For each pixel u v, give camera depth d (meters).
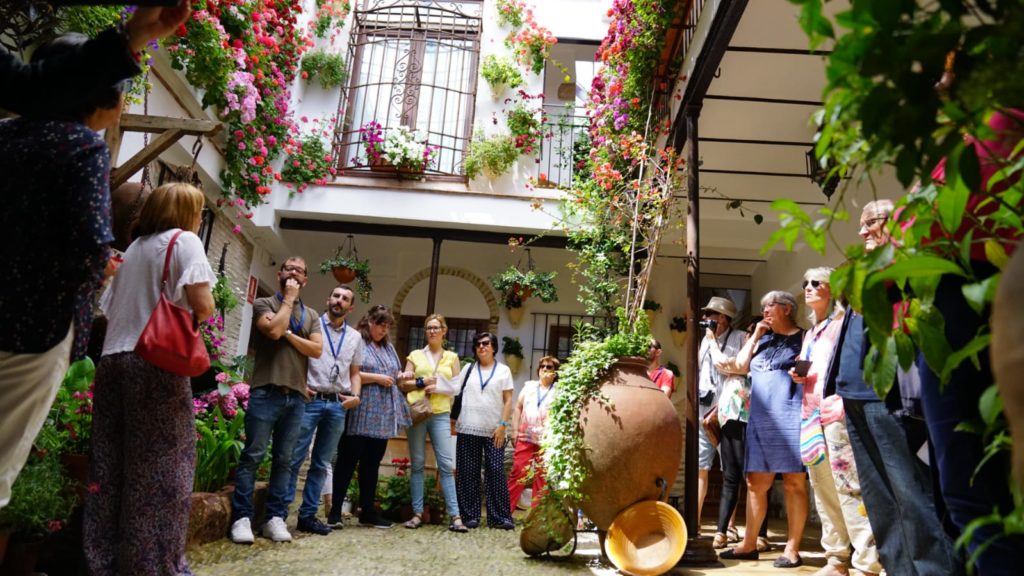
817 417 3.31
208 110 6.34
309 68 8.92
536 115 9.01
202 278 2.38
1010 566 1.32
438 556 3.85
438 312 10.03
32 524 2.52
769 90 5.43
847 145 0.74
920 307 0.93
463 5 9.80
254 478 3.92
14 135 1.73
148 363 2.28
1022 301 0.56
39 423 1.74
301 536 4.26
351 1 9.52
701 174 6.83
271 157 7.59
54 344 1.66
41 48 1.75
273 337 3.89
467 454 5.32
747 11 4.51
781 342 3.92
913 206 0.86
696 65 4.44
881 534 2.29
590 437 3.44
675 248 9.09
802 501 3.68
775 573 3.44
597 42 9.45
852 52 0.65
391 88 9.09
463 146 9.17
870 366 0.95
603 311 8.63
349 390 4.70
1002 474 1.37
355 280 10.01
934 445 1.47
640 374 3.64
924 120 0.62
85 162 1.73
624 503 3.43
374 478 5.14
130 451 2.24
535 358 9.73
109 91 1.83
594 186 7.10
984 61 0.59
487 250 10.02
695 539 3.72
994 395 0.70
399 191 8.56
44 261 1.66
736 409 4.45
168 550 2.25
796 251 7.72
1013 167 0.78
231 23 6.00
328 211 8.42
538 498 3.92
